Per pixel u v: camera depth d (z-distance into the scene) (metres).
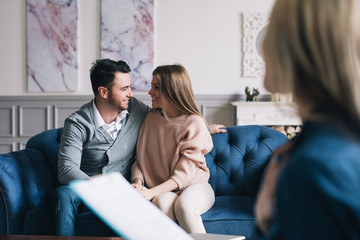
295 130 4.67
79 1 5.02
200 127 2.22
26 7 5.04
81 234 1.98
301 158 0.38
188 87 2.29
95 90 2.26
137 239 0.66
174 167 2.19
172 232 0.72
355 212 0.35
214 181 2.36
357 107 0.40
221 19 4.95
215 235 1.43
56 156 2.46
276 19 0.44
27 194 2.11
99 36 5.02
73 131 2.18
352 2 0.41
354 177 0.36
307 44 0.42
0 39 5.11
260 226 0.49
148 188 2.23
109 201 0.68
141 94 4.99
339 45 0.40
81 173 2.05
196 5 4.96
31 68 5.05
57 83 5.05
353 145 0.39
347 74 0.40
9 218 2.03
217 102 4.93
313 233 0.36
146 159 2.28
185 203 1.89
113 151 2.26
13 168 2.11
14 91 5.11
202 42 4.97
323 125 0.41
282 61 0.43
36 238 1.38
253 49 4.91
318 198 0.36
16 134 5.09
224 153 2.41
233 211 2.01
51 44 5.03
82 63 5.04
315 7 0.41
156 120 2.31
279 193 0.39
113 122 2.29
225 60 4.96
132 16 4.96
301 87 0.44
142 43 4.96
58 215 1.92
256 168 2.33
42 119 5.06
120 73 2.22
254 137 2.44
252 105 4.68
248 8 4.91
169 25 4.99
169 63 5.00
